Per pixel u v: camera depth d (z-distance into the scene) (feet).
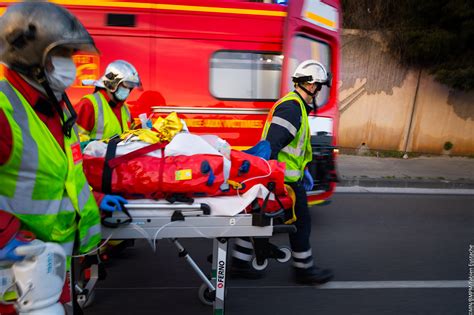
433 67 33.81
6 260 5.81
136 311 11.07
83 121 11.43
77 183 6.63
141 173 8.25
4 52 5.78
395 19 35.01
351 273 13.88
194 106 16.57
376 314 11.25
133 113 16.22
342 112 34.88
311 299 11.96
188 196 8.54
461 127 35.29
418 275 13.91
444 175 28.89
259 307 11.43
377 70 34.35
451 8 31.27
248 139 17.07
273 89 17.07
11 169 5.78
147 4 15.94
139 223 8.25
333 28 18.02
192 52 16.35
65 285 6.91
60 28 5.73
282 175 9.02
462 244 17.13
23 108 5.83
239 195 8.83
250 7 16.57
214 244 9.98
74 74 6.28
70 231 6.64
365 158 33.81
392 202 23.45
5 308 6.15
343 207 22.13
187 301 11.67
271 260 14.47
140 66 16.14
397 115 35.04
